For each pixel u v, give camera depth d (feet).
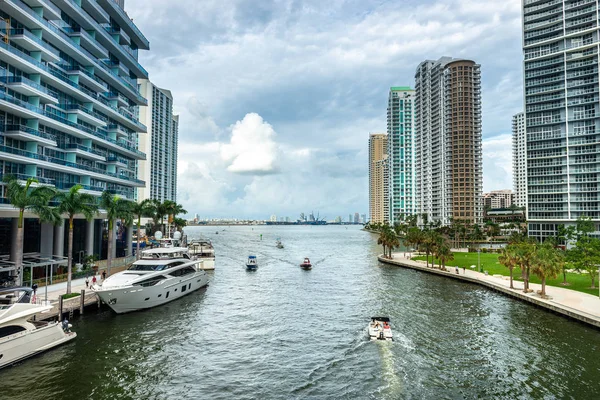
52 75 197.67
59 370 97.55
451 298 185.26
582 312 143.13
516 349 114.73
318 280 241.55
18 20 181.98
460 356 109.50
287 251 472.85
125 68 293.02
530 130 419.54
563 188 395.75
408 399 85.15
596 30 378.53
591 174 378.32
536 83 416.87
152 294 160.04
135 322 140.46
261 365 103.40
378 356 109.29
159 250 200.03
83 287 166.91
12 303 107.86
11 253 188.24
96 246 261.85
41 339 108.06
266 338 125.18
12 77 175.42
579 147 387.55
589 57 383.24
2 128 175.11
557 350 113.80
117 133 279.49
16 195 141.90
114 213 195.72
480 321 144.05
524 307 165.89
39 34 193.67
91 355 107.86
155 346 116.26
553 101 405.18
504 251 202.18
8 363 98.68
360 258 384.68
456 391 88.79
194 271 200.23
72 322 137.39
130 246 290.15
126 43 292.81
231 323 142.00
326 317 150.92
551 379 94.68
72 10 218.18
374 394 87.40
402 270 289.12
